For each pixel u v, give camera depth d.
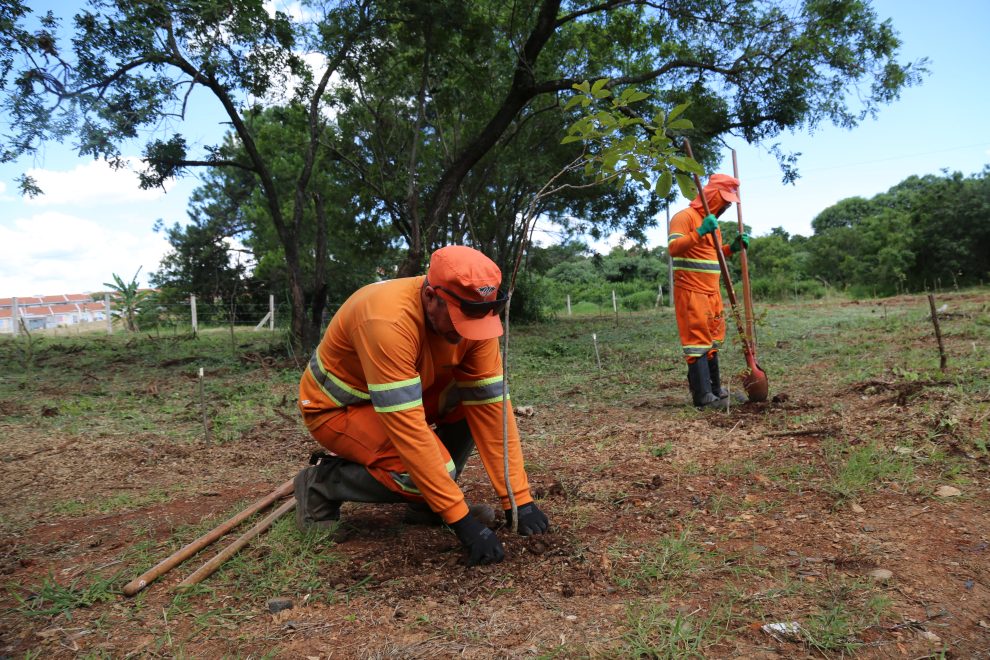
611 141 3.05
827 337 10.05
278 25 11.41
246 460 5.25
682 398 6.45
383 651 2.22
